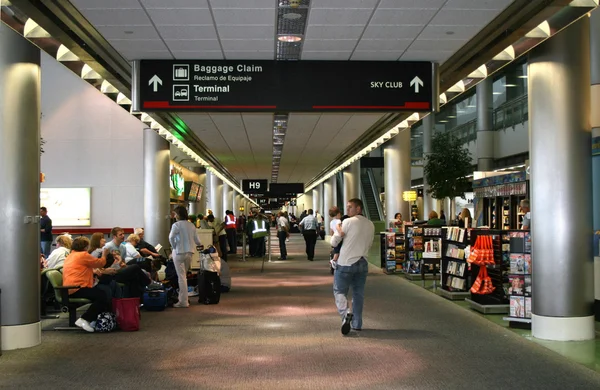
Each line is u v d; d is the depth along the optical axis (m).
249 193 37.72
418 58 9.27
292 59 9.27
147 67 9.13
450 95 11.76
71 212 19.64
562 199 8.41
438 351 7.52
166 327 9.28
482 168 33.84
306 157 24.98
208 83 9.14
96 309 9.12
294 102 9.20
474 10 7.29
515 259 9.27
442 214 34.38
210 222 22.31
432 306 11.31
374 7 7.14
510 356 7.25
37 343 8.05
